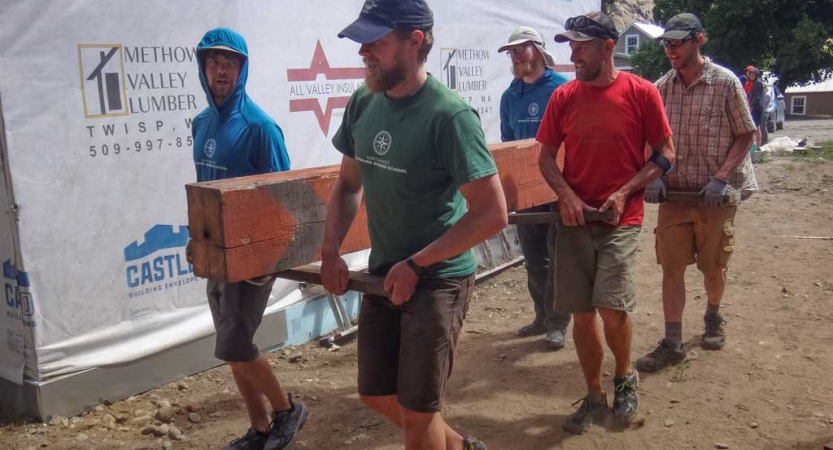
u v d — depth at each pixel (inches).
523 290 270.1
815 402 169.3
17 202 158.6
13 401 173.6
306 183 118.0
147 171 181.3
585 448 154.2
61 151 164.4
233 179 117.1
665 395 176.1
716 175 181.5
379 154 106.5
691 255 191.8
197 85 189.3
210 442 161.3
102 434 164.2
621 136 151.5
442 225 108.3
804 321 222.4
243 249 109.3
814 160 583.8
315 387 188.7
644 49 1339.8
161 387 189.2
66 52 163.0
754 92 709.9
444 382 109.9
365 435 161.9
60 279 167.5
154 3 177.6
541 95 208.8
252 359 141.0
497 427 164.6
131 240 180.1
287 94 209.3
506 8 290.4
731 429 159.2
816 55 1220.5
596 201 154.8
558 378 189.3
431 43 104.0
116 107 173.3
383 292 105.9
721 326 202.8
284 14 206.1
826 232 339.0
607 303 150.0
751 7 1210.6
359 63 231.0
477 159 100.8
